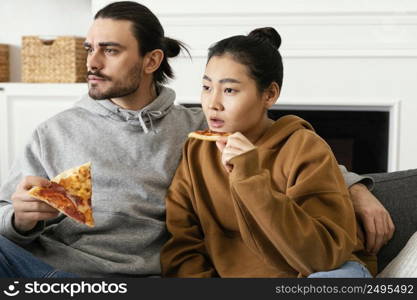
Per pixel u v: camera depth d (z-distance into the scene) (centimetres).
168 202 170
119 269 160
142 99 182
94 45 174
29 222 152
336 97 325
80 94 344
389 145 327
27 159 174
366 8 318
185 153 175
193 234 168
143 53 178
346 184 171
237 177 138
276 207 137
